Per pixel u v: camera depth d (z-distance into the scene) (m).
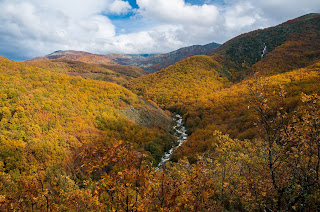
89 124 39.34
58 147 27.42
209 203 7.22
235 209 9.53
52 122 32.00
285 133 5.65
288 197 6.50
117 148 4.82
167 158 42.22
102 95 54.31
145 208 4.95
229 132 38.75
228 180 9.16
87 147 4.85
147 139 46.84
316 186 5.53
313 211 5.95
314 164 5.59
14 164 21.72
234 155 9.30
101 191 4.84
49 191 5.83
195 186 5.42
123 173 4.68
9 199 4.89
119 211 4.60
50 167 23.42
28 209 5.37
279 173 6.79
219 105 62.56
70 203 5.72
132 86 135.50
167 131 59.41
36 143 25.66
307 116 5.16
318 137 4.97
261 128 6.22
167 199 5.05
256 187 6.71
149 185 4.98
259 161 7.76
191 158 33.03
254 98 5.91
